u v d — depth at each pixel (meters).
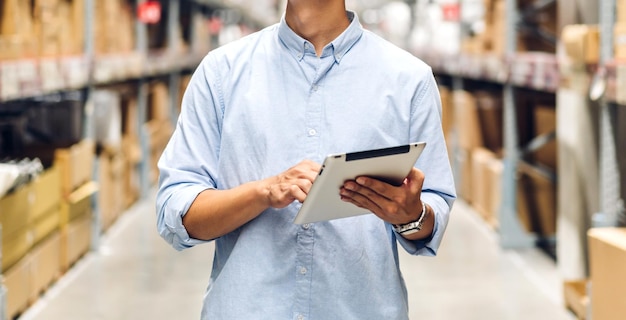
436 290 4.66
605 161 3.55
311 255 1.61
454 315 4.18
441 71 8.83
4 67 3.41
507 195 5.69
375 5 15.13
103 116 6.18
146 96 8.68
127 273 5.03
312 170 1.50
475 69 6.58
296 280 1.61
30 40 3.95
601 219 3.56
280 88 1.64
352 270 1.62
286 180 1.50
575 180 4.31
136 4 7.54
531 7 5.43
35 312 4.18
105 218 6.16
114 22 6.36
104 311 4.24
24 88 3.74
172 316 4.18
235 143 1.63
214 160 1.68
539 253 5.55
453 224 6.60
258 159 1.62
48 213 4.59
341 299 1.61
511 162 5.68
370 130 1.62
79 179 5.21
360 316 1.62
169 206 1.62
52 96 6.09
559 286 4.70
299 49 1.63
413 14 12.65
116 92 6.43
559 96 4.53
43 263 4.43
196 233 1.61
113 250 5.64
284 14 1.68
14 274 3.87
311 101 1.62
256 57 1.66
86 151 5.42
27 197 4.09
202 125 1.67
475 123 7.16
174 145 1.68
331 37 1.64
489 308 4.29
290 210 1.61
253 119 1.62
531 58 4.89
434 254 1.66
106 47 6.12
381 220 1.65
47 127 5.95
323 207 1.49
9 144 4.98
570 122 4.34
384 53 1.66
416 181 1.50
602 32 3.46
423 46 9.63
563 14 4.45
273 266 1.61
